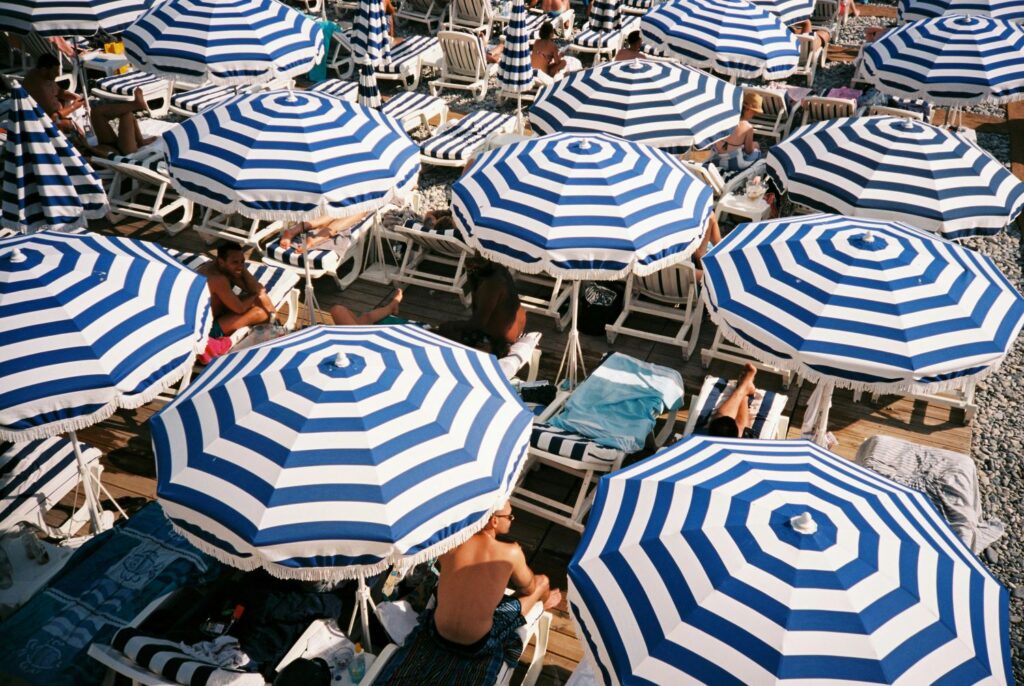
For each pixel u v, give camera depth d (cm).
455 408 424
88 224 904
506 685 445
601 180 592
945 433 684
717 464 400
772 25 1016
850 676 311
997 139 1170
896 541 355
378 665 435
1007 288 518
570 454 562
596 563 359
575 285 649
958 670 320
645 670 324
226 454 392
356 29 1170
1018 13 1164
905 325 468
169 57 826
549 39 1256
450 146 970
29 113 666
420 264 864
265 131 627
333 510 374
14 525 495
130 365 446
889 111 1056
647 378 627
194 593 488
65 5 879
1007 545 589
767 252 519
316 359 429
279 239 807
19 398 419
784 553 341
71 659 429
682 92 784
